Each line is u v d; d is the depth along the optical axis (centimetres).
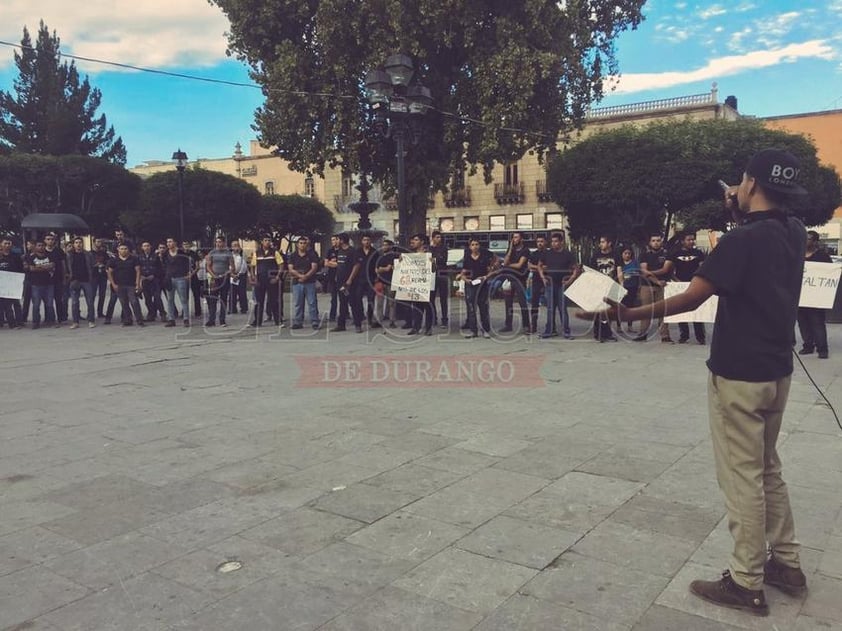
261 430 528
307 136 1723
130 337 1109
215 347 986
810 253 873
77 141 4366
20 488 403
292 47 1655
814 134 4019
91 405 619
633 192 2058
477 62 1633
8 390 687
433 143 1809
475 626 251
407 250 1170
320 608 265
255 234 3656
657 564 299
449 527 341
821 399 616
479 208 4016
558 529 337
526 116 1659
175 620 257
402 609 263
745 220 266
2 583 287
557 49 1656
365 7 1558
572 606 264
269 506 371
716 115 3450
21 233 3234
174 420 562
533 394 652
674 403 609
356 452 469
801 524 341
